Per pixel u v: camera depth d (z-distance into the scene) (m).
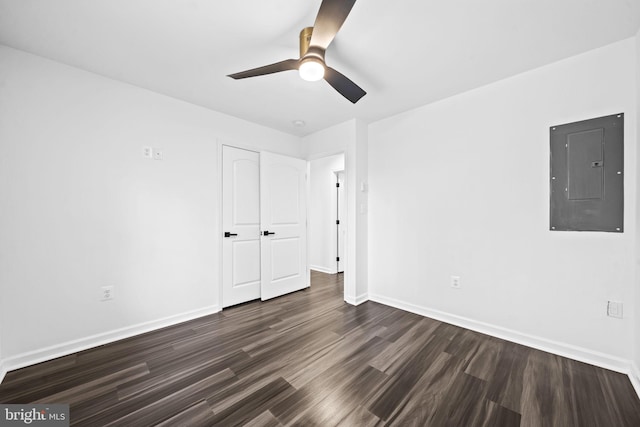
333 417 1.34
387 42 1.71
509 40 1.69
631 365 1.65
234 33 1.63
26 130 1.82
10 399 1.47
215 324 2.50
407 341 2.14
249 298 3.16
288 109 2.80
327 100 2.58
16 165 1.78
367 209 3.24
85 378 1.66
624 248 1.69
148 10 1.44
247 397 1.48
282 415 1.35
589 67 1.80
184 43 1.73
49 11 1.43
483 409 1.39
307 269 3.80
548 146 1.96
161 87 2.32
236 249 3.03
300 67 1.48
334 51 1.80
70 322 1.97
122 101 2.22
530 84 2.04
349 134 3.12
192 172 2.65
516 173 2.11
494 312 2.23
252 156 3.21
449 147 2.50
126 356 1.92
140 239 2.31
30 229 1.83
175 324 2.50
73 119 2.00
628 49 1.67
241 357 1.91
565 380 1.62
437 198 2.60
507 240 2.16
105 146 2.14
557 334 1.93
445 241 2.54
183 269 2.57
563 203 1.90
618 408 1.38
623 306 1.69
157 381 1.63
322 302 3.15
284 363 1.83
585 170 1.81
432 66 1.99
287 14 1.47
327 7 1.15
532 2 1.38
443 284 2.55
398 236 2.93
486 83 2.25
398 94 2.45
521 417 1.33
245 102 2.62
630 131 1.66
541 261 2.00
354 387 1.57
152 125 2.38
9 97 1.76
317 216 5.01
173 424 1.29
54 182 1.92
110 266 2.15
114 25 1.56
